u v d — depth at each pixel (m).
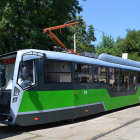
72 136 6.25
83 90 8.78
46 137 6.14
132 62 14.29
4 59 7.48
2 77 7.27
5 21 14.36
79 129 7.23
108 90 10.60
